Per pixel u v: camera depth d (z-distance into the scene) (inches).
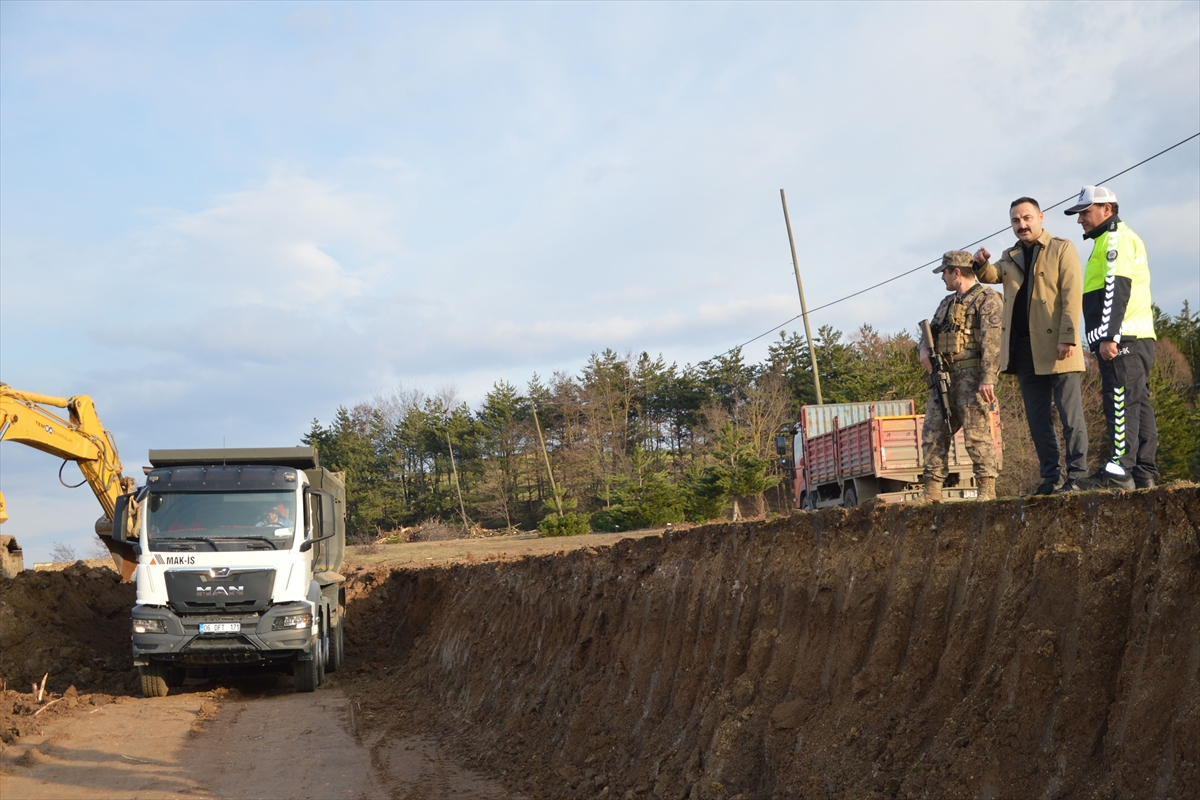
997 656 183.9
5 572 701.3
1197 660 148.5
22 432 625.3
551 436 2866.6
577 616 405.7
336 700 542.9
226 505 553.3
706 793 239.5
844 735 211.0
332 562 685.9
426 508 2768.2
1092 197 241.1
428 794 336.5
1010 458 1187.3
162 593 534.3
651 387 2896.2
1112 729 157.0
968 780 173.3
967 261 279.1
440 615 683.4
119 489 714.2
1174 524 161.8
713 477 1430.9
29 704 494.9
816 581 249.6
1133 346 235.5
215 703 530.9
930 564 214.8
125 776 362.9
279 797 335.9
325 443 2979.8
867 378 1717.5
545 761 349.1
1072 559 178.7
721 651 282.7
